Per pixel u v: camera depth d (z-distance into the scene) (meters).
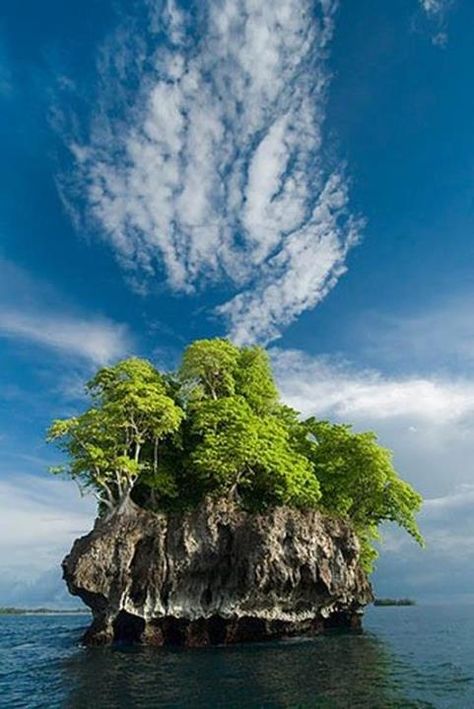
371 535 76.81
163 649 47.78
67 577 53.09
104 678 34.06
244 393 67.88
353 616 67.56
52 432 54.69
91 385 62.47
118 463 54.22
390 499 69.44
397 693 28.86
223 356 66.25
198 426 58.12
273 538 53.22
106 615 51.91
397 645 51.28
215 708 25.88
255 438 56.56
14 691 30.89
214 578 53.44
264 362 73.12
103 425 56.69
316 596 57.53
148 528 53.97
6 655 48.16
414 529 70.00
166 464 61.31
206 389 66.81
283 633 55.09
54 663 41.41
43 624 112.88
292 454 61.94
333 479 67.12
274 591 52.88
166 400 57.47
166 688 30.55
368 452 66.31
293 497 58.78
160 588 51.78
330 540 59.81
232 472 56.12
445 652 46.12
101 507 62.19
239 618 52.06
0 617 166.50
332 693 28.88
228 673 34.94
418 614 130.88
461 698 27.66
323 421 73.44
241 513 55.75
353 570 62.97
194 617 51.62
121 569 51.38
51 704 27.52
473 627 78.62
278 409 73.69
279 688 30.20
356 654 43.81
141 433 57.75
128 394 56.50
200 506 55.53
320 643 51.44
